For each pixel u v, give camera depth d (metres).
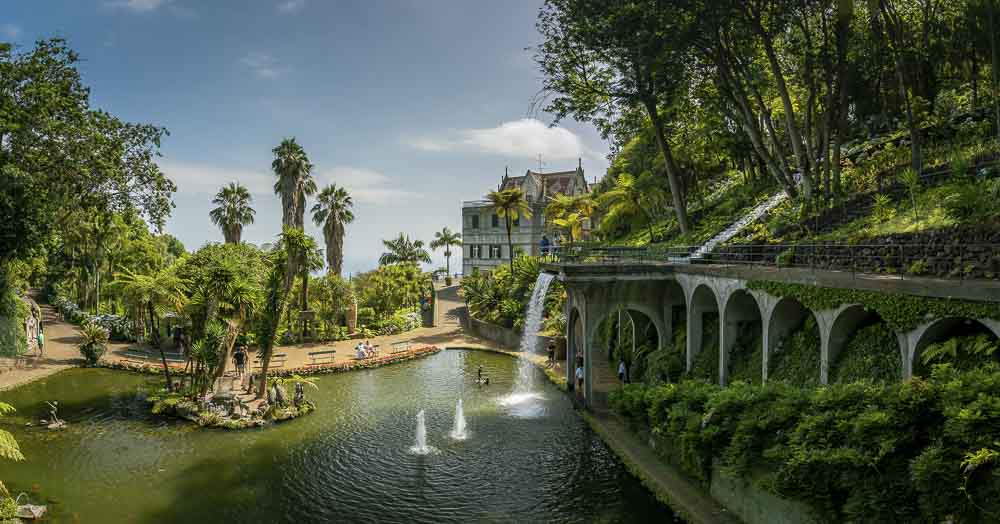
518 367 33.97
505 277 50.16
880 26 22.88
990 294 9.71
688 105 31.98
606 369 29.56
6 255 26.33
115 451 19.72
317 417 23.58
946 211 13.84
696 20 21.75
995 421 8.24
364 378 31.08
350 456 19.12
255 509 15.38
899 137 26.19
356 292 51.19
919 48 25.23
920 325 11.27
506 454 19.00
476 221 68.94
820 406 11.26
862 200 21.20
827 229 20.44
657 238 38.75
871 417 9.74
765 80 29.33
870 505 9.27
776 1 21.58
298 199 50.81
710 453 14.28
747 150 35.62
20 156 25.88
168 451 19.70
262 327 26.25
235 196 54.19
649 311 24.25
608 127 31.55
